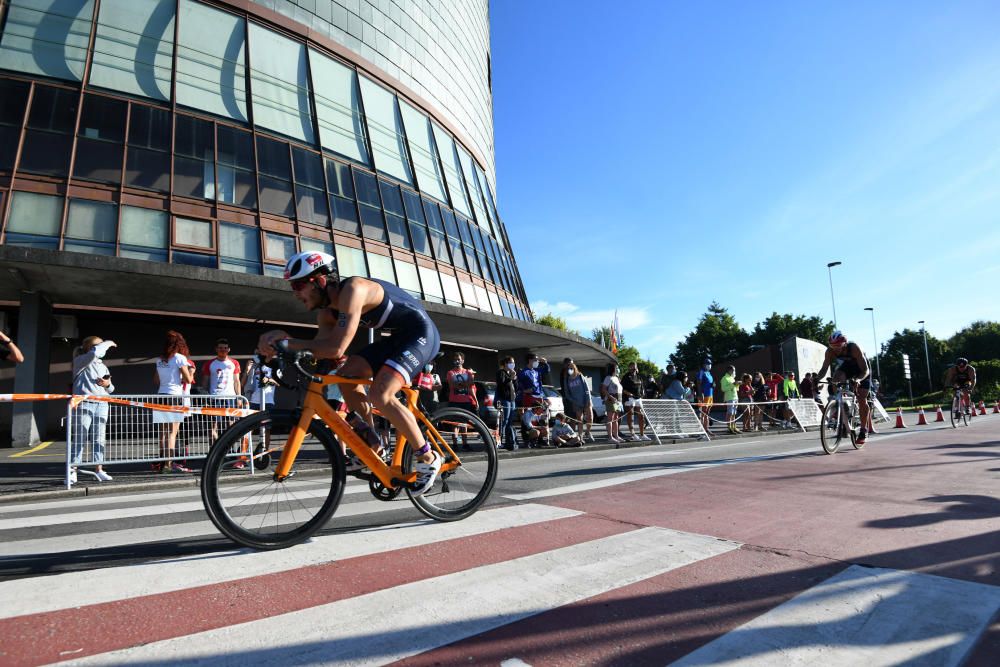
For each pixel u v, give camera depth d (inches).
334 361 161.9
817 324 2748.5
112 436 264.1
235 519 126.3
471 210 963.3
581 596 96.0
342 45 808.9
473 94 1119.6
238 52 699.4
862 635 81.4
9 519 170.1
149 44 636.1
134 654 74.5
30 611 89.3
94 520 165.3
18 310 572.1
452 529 141.6
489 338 855.7
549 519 152.4
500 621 85.8
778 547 124.5
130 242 547.8
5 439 547.5
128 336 634.2
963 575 106.3
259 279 533.0
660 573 107.4
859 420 340.8
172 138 605.0
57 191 531.5
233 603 92.7
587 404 461.7
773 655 75.4
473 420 159.5
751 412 628.4
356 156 766.5
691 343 2933.1
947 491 190.1
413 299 143.3
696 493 191.0
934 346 3208.7
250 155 653.3
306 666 71.9
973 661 74.1
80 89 576.7
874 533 135.9
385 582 102.7
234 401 306.3
